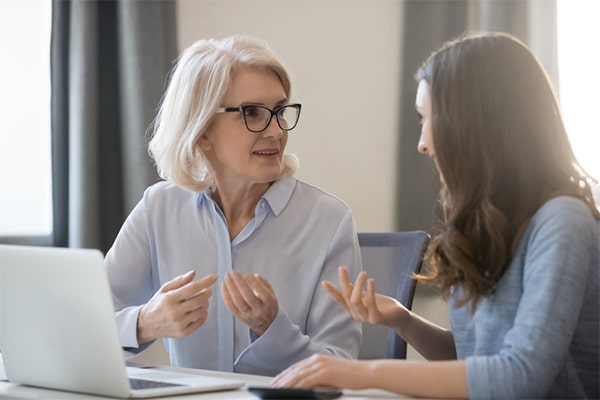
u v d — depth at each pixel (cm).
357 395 151
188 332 185
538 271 143
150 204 231
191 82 214
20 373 172
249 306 187
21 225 371
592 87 356
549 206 150
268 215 221
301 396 139
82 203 359
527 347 137
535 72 156
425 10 371
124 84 365
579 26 358
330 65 389
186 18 390
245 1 392
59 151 373
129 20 362
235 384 161
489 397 136
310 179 392
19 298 165
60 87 371
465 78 155
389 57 385
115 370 152
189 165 220
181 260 223
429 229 374
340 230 220
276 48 391
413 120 377
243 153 212
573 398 154
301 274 218
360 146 388
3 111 369
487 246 154
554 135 155
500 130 153
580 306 143
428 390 139
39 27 372
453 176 156
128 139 365
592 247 148
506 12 355
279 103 216
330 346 202
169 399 151
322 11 389
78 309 154
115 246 230
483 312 157
